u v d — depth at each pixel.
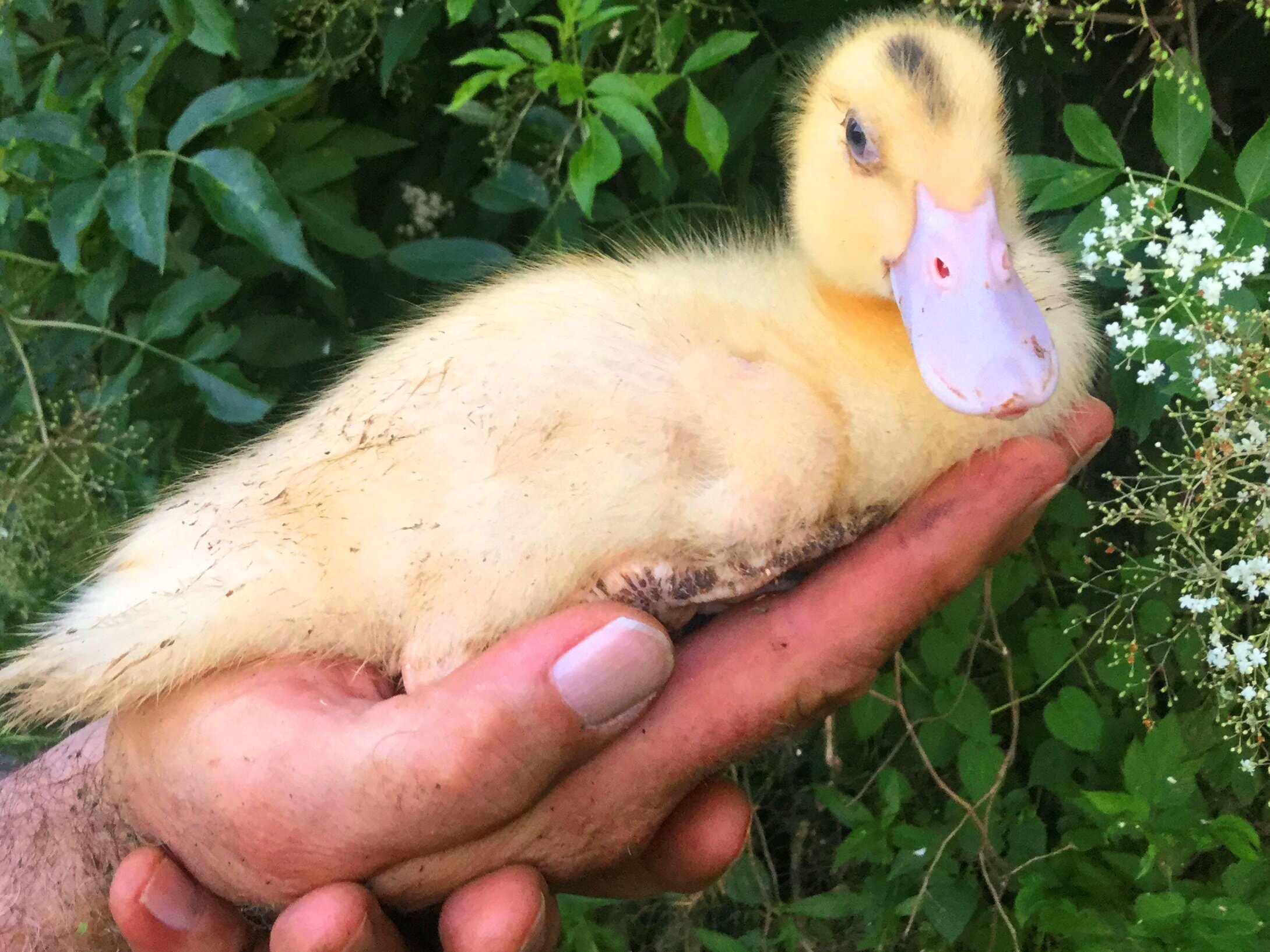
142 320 0.28
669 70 0.28
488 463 0.18
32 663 0.20
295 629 0.19
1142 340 0.20
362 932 0.17
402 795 0.16
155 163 0.24
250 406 0.26
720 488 0.18
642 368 0.19
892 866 0.29
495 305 0.20
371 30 0.30
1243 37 0.28
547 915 0.18
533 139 0.30
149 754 0.18
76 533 0.28
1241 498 0.20
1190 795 0.26
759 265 0.21
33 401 0.28
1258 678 0.22
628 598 0.18
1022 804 0.29
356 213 0.31
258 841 0.17
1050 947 0.28
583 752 0.17
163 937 0.18
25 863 0.20
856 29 0.21
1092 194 0.22
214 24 0.24
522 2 0.26
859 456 0.18
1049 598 0.30
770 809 0.34
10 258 0.28
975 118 0.19
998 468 0.17
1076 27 0.23
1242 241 0.20
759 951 0.30
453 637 0.18
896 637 0.17
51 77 0.26
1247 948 0.24
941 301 0.18
